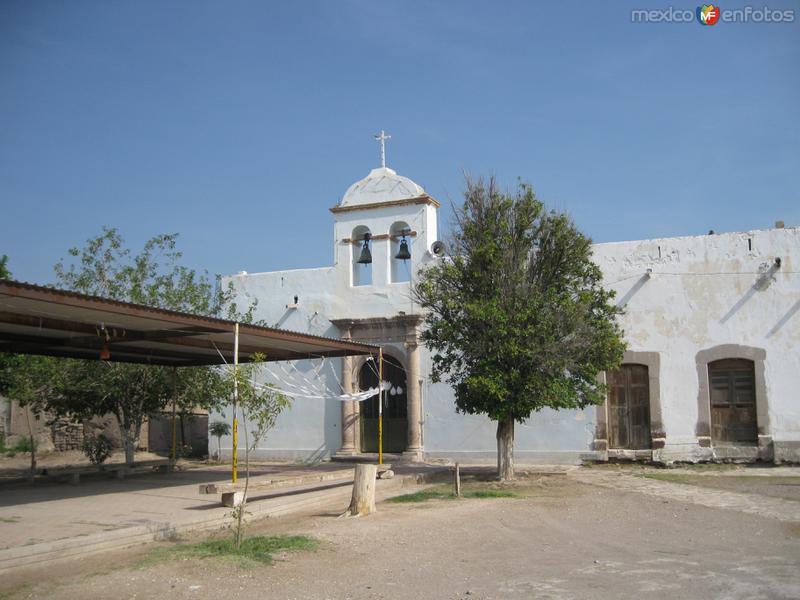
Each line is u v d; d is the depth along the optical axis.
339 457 24.03
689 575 8.07
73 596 7.46
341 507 13.90
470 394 17.92
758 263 20.95
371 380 24.67
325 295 25.36
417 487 17.27
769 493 15.16
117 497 14.68
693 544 9.91
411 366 23.66
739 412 21.02
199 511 12.46
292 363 25.53
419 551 9.59
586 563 8.80
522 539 10.42
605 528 11.27
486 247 17.53
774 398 20.48
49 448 28.59
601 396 18.55
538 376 16.97
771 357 20.62
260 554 9.22
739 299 21.05
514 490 16.19
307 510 13.62
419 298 19.20
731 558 8.95
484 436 22.88
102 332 14.55
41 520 11.46
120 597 7.43
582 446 21.91
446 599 7.32
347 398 20.95
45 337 16.42
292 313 25.73
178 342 16.41
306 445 25.05
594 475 19.28
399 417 24.25
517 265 17.70
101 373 20.41
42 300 11.21
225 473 20.30
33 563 8.82
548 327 16.98
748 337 20.86
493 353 17.22
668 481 17.58
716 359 21.09
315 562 8.95
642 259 22.05
